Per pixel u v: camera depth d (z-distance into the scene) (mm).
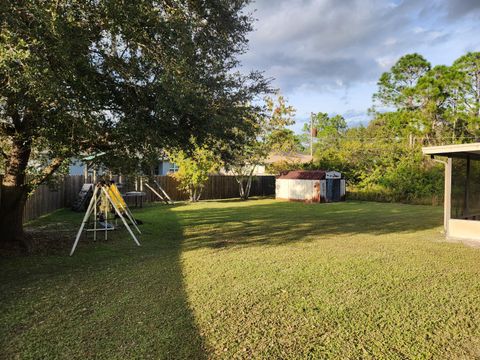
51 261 6430
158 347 3215
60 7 4266
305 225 11266
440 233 9742
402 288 4910
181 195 22000
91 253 7117
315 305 4242
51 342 3303
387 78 37438
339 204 19234
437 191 19594
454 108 33281
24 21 3984
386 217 13422
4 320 3795
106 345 3248
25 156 7051
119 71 5355
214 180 23484
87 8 4547
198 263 6262
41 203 12750
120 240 8562
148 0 4891
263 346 3248
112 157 6754
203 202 20312
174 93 5094
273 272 5656
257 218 13023
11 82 3945
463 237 8852
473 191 12031
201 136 6918
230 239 8750
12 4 3871
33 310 4078
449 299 4488
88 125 5141
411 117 33344
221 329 3588
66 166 7918
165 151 7734
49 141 5574
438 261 6465
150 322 3746
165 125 6102
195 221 12125
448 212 9406
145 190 20188
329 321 3795
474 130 31484
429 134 33031
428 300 4445
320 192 19953
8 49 3742
